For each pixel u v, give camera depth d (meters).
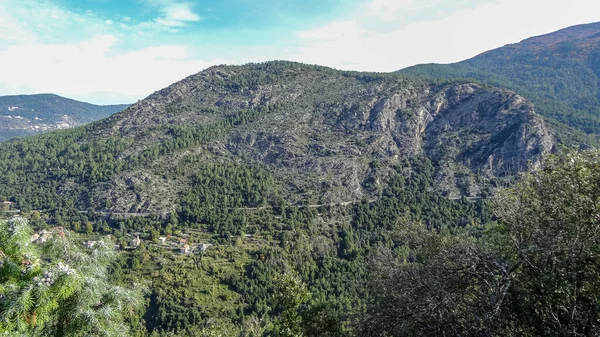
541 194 10.34
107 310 7.68
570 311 8.66
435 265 11.10
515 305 9.55
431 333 10.59
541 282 8.72
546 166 11.55
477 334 9.38
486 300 10.03
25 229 7.50
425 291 10.54
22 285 6.76
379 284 13.05
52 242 8.09
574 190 9.51
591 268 8.80
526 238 10.03
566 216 9.45
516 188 11.70
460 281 10.51
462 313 10.31
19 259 7.24
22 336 6.57
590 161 10.06
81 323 7.29
